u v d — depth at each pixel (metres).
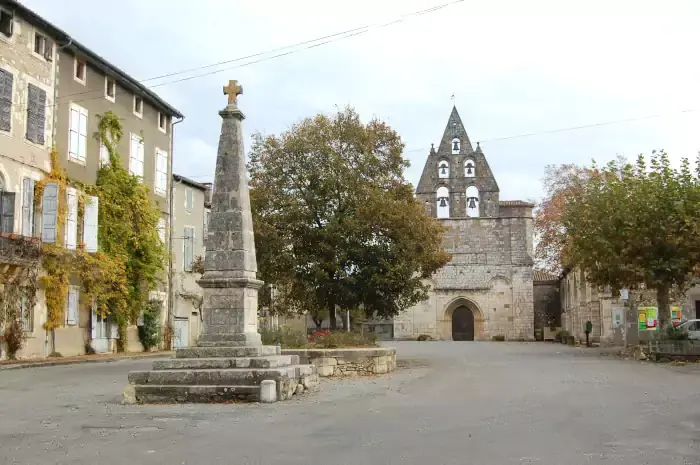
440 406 13.88
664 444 9.48
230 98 17.00
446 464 8.32
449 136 65.81
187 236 42.75
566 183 55.56
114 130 34.72
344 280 26.56
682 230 29.33
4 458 8.87
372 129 28.36
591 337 45.88
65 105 31.30
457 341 60.50
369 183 27.52
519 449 9.22
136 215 35.19
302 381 16.47
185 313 42.16
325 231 26.27
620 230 30.58
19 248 27.00
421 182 65.00
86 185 32.44
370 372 22.38
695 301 39.78
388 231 26.97
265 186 27.45
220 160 16.69
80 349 31.91
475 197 64.31
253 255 16.69
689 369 23.12
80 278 31.83
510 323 62.22
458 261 63.41
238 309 16.05
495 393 16.22
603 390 16.48
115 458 8.83
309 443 9.74
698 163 30.39
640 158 31.56
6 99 27.67
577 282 51.28
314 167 27.17
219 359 15.29
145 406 14.00
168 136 40.75
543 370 23.00
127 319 35.03
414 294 27.92
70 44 30.94
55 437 10.36
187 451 9.22
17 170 28.19
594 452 8.98
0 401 15.06
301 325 62.72
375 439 10.03
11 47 28.03
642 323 34.16
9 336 27.22
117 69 34.44
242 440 9.99
